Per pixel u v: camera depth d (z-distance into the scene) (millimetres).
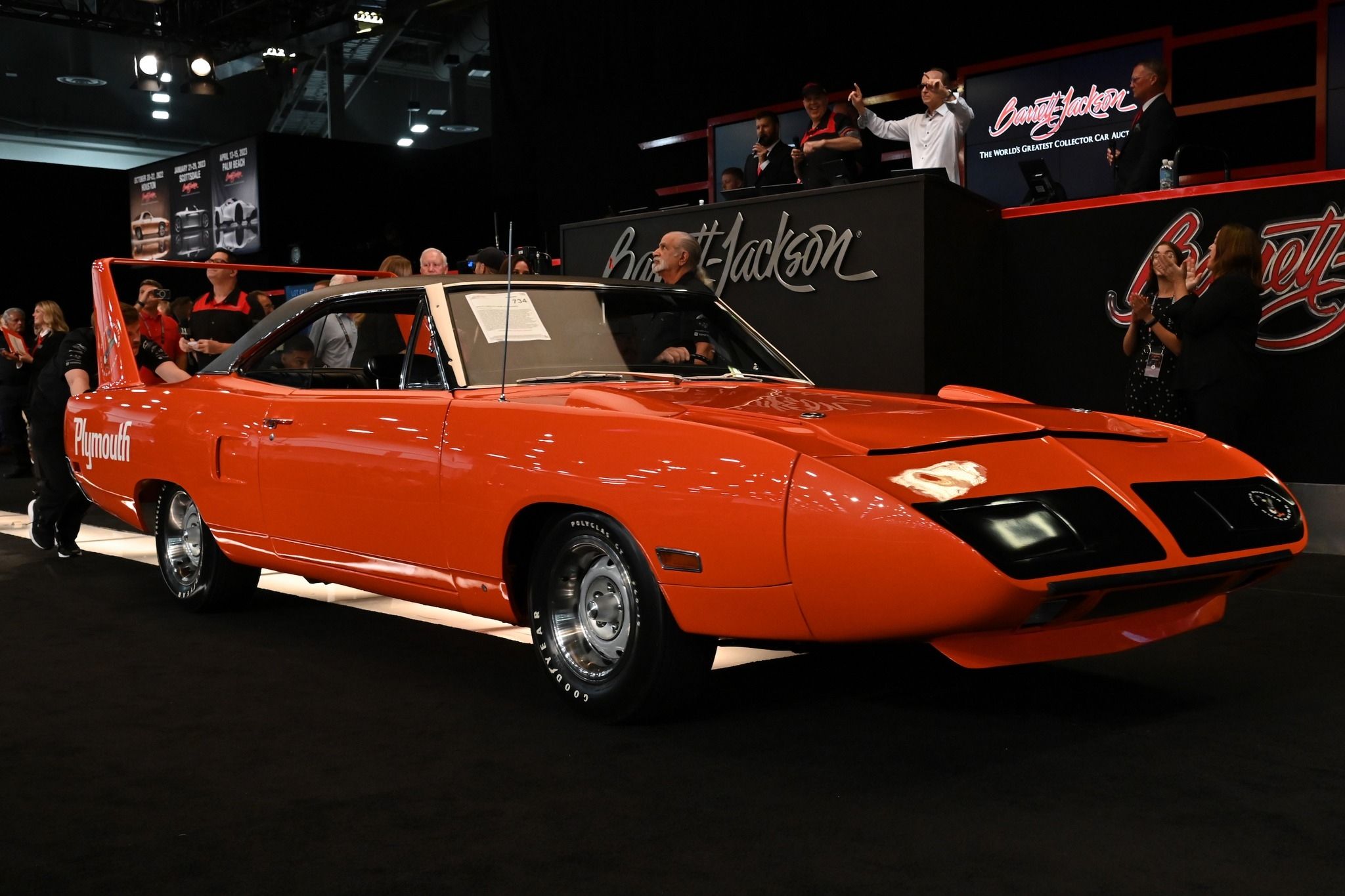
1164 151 7285
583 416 3344
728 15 15172
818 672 3914
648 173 16641
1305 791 2787
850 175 8789
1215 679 3811
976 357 6980
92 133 29875
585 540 3348
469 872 2410
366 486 3930
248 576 4973
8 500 10312
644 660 3215
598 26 16672
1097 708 3484
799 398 3562
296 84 28562
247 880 2391
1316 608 4891
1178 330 6324
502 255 7285
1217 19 11781
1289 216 6262
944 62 13516
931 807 2709
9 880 2412
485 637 4566
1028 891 2270
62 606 5297
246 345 4820
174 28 23375
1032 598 2730
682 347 4164
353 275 6344
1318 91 11344
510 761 3094
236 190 21125
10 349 12805
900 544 2754
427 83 32750
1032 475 2977
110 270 5738
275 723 3471
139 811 2781
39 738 3359
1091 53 12422
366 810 2766
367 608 5152
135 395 5238
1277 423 6406
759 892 2289
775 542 2898
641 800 2791
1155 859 2410
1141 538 2928
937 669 3943
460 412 3645
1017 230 7188
